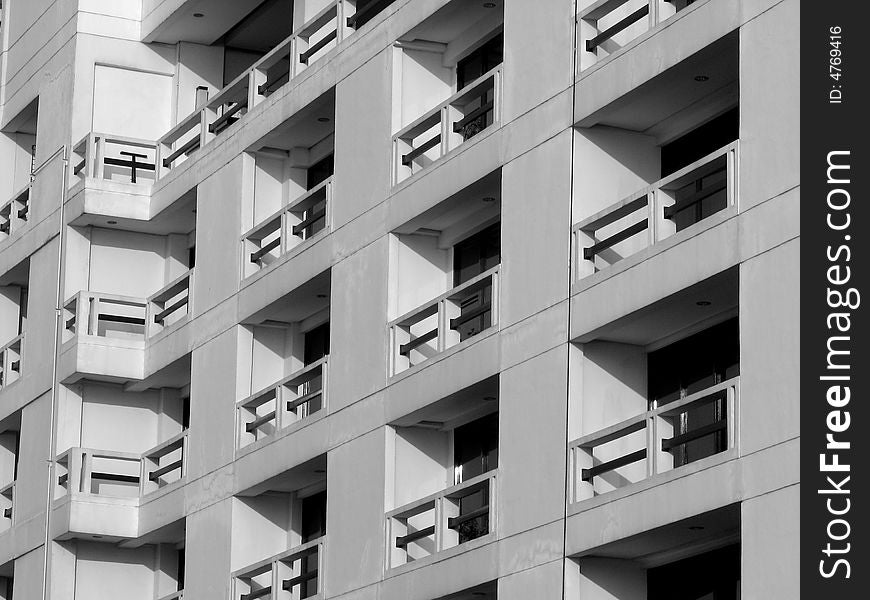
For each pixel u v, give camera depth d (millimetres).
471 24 46500
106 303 58406
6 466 63500
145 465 55844
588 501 39188
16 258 62188
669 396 40344
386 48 47656
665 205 38625
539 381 41062
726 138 40469
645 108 40469
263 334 52094
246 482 50438
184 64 59375
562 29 42031
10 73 65188
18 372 62688
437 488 45656
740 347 35906
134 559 57344
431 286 46594
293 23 54281
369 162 47656
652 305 38375
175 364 55344
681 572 39781
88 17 59625
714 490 35938
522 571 40656
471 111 46375
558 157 41531
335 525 46656
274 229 51594
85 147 58188
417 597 43531
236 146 53438
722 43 37562
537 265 41625
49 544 56750
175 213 57250
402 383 45219
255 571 49344
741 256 36188
